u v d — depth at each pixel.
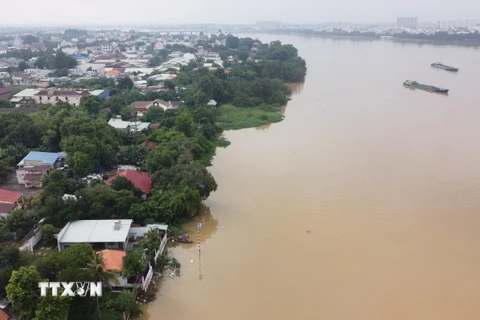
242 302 40.66
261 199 62.09
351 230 53.69
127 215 52.94
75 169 63.22
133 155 71.69
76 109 93.69
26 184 62.47
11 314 35.56
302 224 55.03
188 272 45.16
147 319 38.28
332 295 41.69
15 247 38.94
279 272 45.25
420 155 79.25
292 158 78.62
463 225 55.12
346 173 71.25
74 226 48.88
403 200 61.78
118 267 40.62
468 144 85.19
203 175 59.38
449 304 40.59
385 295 41.75
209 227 54.31
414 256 48.28
